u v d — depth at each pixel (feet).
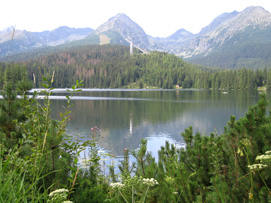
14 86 12.94
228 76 493.77
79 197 9.26
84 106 190.39
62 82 587.27
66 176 9.55
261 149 9.37
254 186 8.84
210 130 95.86
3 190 6.33
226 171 10.37
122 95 343.46
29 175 9.00
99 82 649.61
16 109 12.78
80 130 90.79
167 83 625.82
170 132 95.20
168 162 14.30
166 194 10.00
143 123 116.98
